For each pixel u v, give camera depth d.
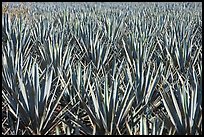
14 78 5.38
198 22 14.13
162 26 11.97
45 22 11.48
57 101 5.05
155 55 8.16
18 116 4.97
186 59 7.39
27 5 27.69
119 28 11.15
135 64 6.31
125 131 4.91
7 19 10.46
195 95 4.50
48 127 5.04
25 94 4.88
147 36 9.90
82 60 8.54
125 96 4.81
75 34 10.09
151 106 5.51
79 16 16.67
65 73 6.07
